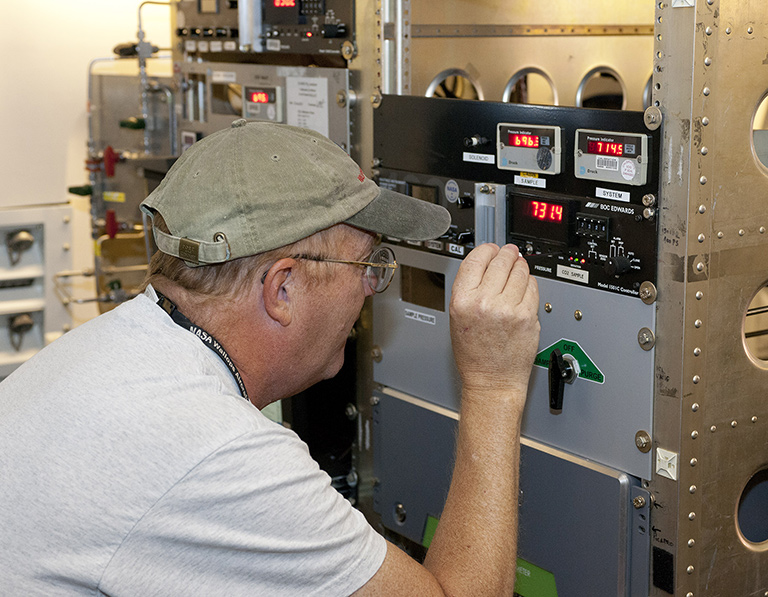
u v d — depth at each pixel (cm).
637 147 147
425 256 192
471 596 108
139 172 309
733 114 146
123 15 369
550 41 251
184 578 95
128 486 94
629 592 165
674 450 152
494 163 175
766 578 174
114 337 108
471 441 122
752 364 160
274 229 107
